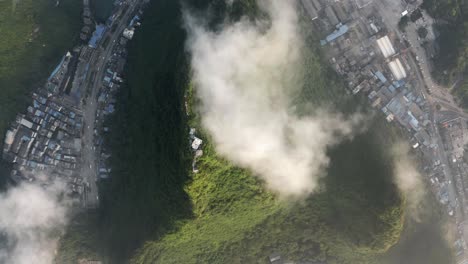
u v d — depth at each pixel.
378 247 144.00
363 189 139.88
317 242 159.00
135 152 143.25
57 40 160.88
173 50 127.44
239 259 154.38
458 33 162.75
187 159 113.44
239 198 128.75
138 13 163.88
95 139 159.12
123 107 155.12
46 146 157.75
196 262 148.75
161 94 127.31
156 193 128.12
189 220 123.75
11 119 157.00
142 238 137.25
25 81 158.50
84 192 158.62
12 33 159.50
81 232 156.38
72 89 160.25
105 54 161.88
